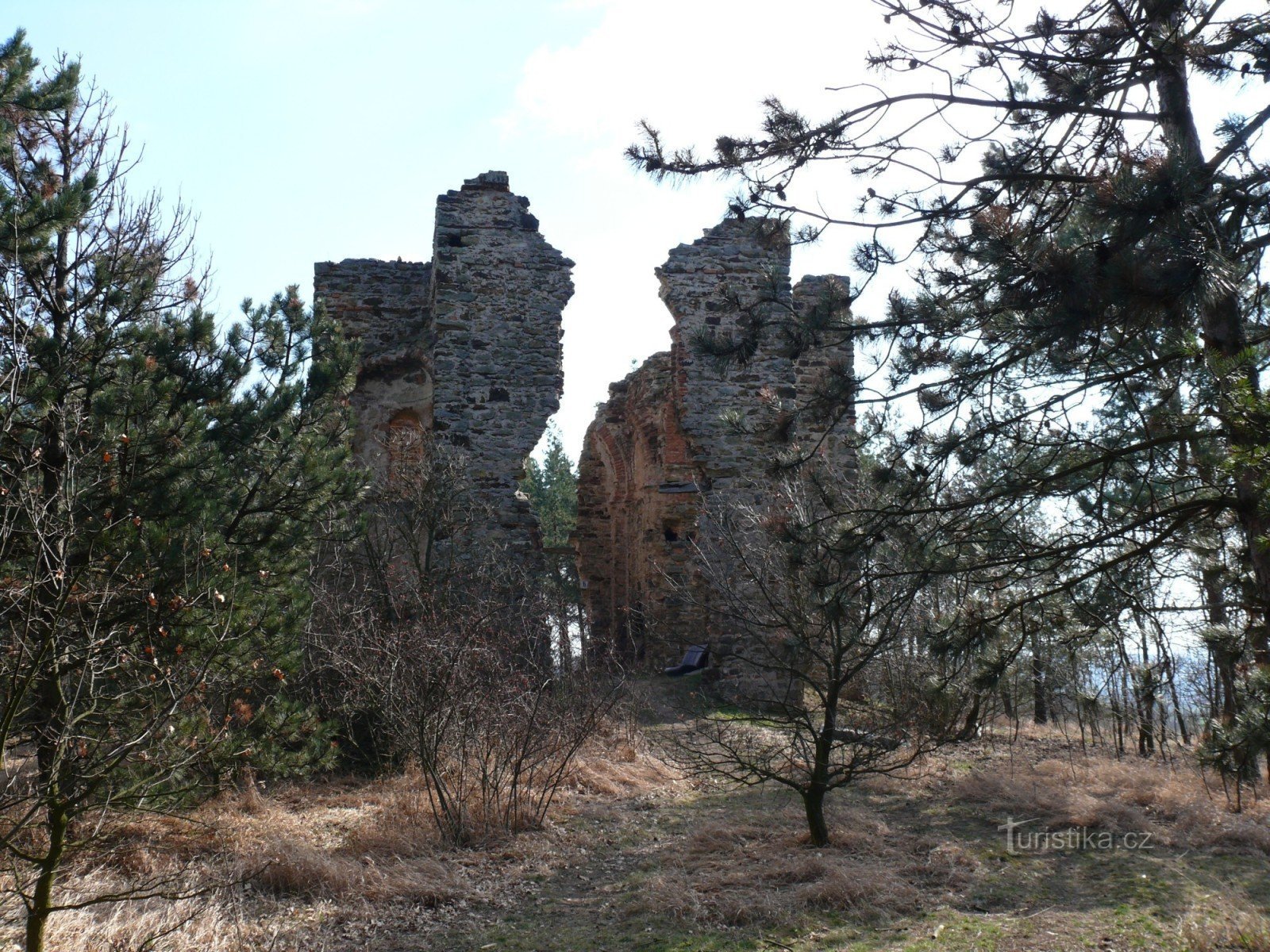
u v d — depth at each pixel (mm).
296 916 6391
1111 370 5789
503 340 16578
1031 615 6070
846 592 6305
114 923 5500
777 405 7008
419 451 15570
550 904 6820
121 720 6391
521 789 9391
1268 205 5414
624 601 21281
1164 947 5883
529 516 15945
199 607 7273
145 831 7637
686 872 7414
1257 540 4770
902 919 6438
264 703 9070
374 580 12625
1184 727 10125
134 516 6680
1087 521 5910
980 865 7664
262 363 10273
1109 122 6160
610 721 11922
